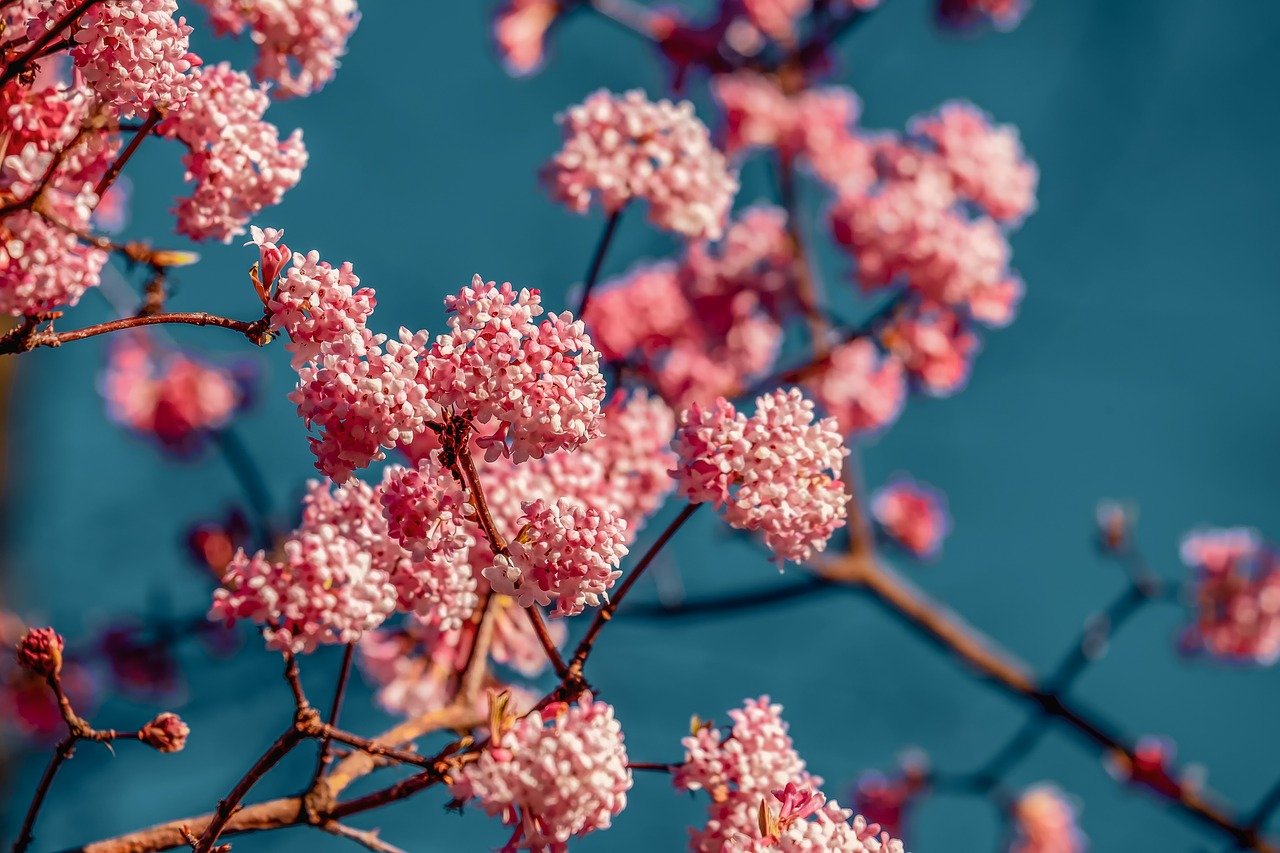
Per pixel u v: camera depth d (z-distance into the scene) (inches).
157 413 331.3
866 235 280.4
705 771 113.4
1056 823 333.1
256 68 132.3
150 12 104.5
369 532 109.9
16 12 104.0
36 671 109.3
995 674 327.3
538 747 100.8
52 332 101.4
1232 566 339.3
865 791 338.6
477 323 100.0
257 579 101.0
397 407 97.5
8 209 99.7
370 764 128.9
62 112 106.1
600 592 105.3
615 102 177.8
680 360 280.4
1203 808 311.6
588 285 180.1
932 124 302.7
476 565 126.0
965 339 288.7
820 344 308.2
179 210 119.1
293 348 98.0
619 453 150.0
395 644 163.9
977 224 285.1
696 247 299.0
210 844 106.8
